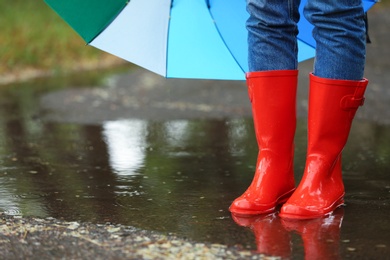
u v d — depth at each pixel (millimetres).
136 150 3809
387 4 14250
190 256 2057
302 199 2463
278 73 2496
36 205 2668
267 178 2527
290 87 2518
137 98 5836
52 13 10461
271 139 2531
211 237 2240
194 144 3975
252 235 2260
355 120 4648
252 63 2539
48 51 8773
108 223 2408
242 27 2863
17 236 2244
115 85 6684
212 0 2891
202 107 5371
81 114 5074
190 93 6074
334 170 2574
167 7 2838
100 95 5996
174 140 4105
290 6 2488
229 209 2557
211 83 6602
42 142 4055
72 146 3930
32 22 9805
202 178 3117
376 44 9305
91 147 3900
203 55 2898
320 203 2467
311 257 2059
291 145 2572
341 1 2396
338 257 2059
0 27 9273
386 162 3398
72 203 2693
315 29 2502
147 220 2443
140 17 2822
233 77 2898
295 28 2525
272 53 2496
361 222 2395
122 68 8312
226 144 3965
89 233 2277
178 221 2428
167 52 2869
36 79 7305
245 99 5730
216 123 4699
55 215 2521
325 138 2504
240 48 2863
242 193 2830
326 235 2256
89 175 3195
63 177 3156
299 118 4781
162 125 4629
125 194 2832
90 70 8086
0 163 3469
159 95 5984
